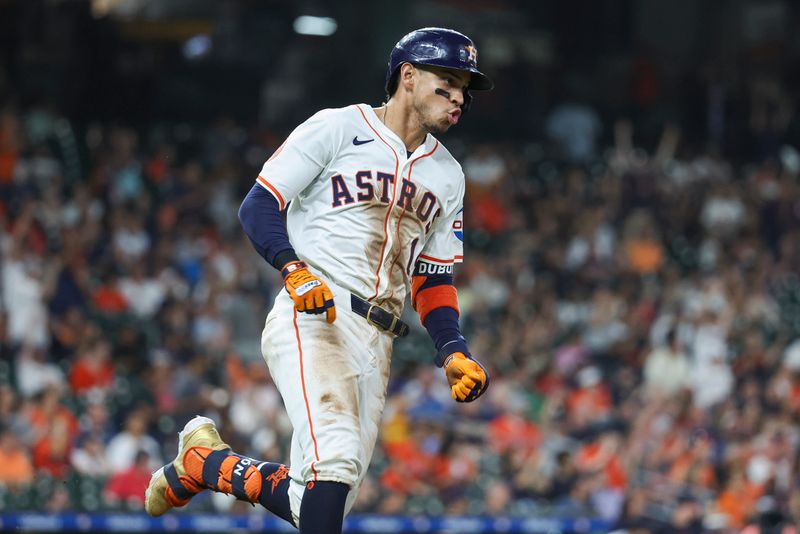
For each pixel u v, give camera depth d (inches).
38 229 2137.1
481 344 2089.1
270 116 3297.2
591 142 3186.5
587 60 3806.6
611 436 1776.6
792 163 3267.7
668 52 3937.0
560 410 1964.8
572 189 2775.6
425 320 661.3
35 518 1472.7
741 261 2645.2
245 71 3284.9
